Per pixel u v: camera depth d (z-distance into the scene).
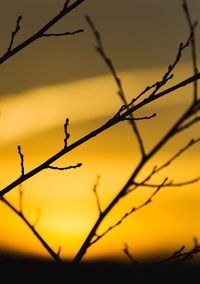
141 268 3.55
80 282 3.52
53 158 3.42
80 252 3.72
